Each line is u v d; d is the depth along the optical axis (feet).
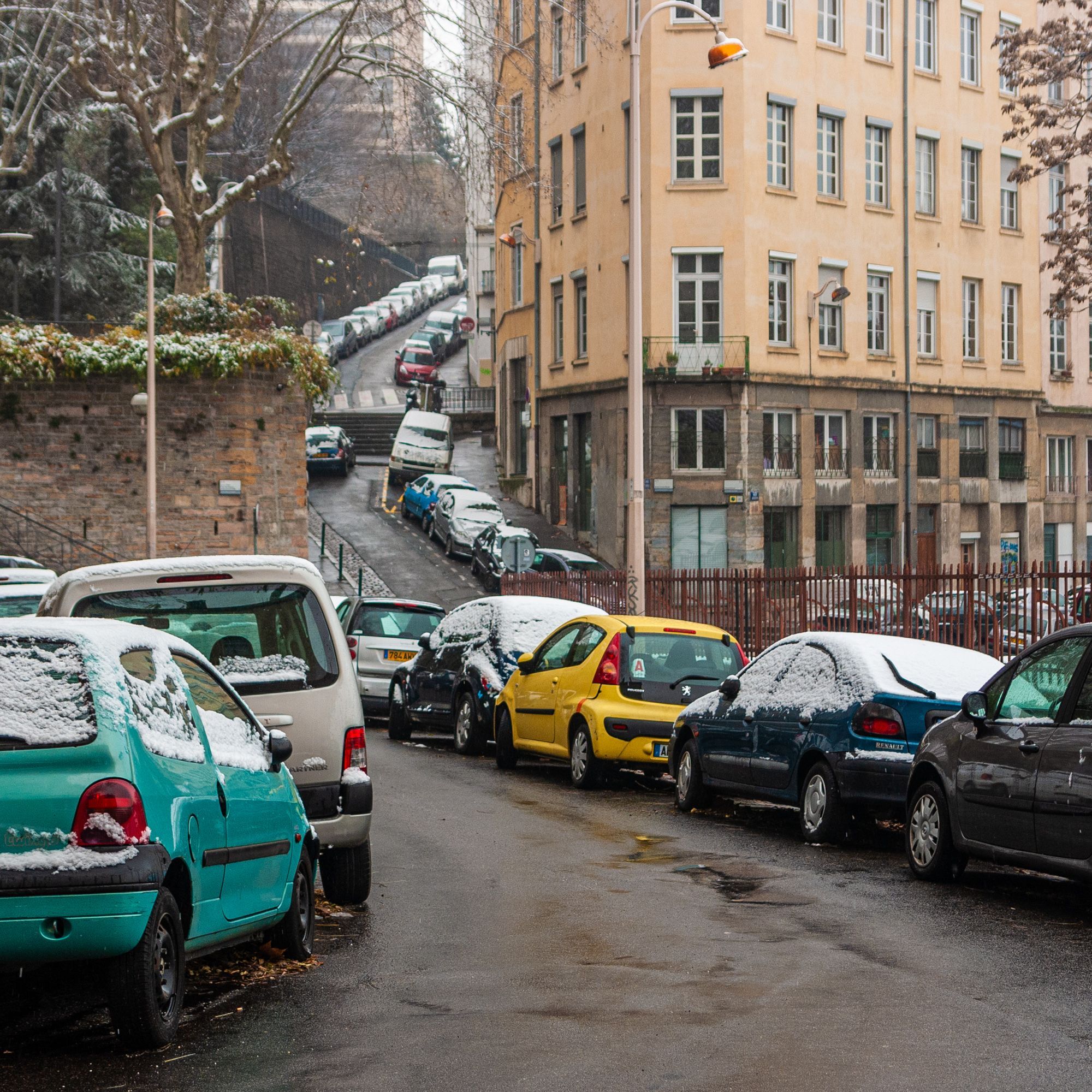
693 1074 19.25
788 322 146.51
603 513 154.30
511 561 93.15
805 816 41.88
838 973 25.31
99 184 186.50
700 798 48.21
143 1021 20.67
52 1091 19.07
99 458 126.00
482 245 266.16
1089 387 179.83
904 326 156.46
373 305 346.33
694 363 141.90
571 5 123.44
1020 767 32.04
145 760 21.30
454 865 37.37
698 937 28.55
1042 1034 21.18
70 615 30.68
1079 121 106.73
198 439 127.75
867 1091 18.38
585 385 158.20
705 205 142.00
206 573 31.42
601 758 53.31
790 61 145.38
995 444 166.50
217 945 23.99
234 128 252.83
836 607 70.33
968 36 163.32
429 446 193.06
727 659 55.26
